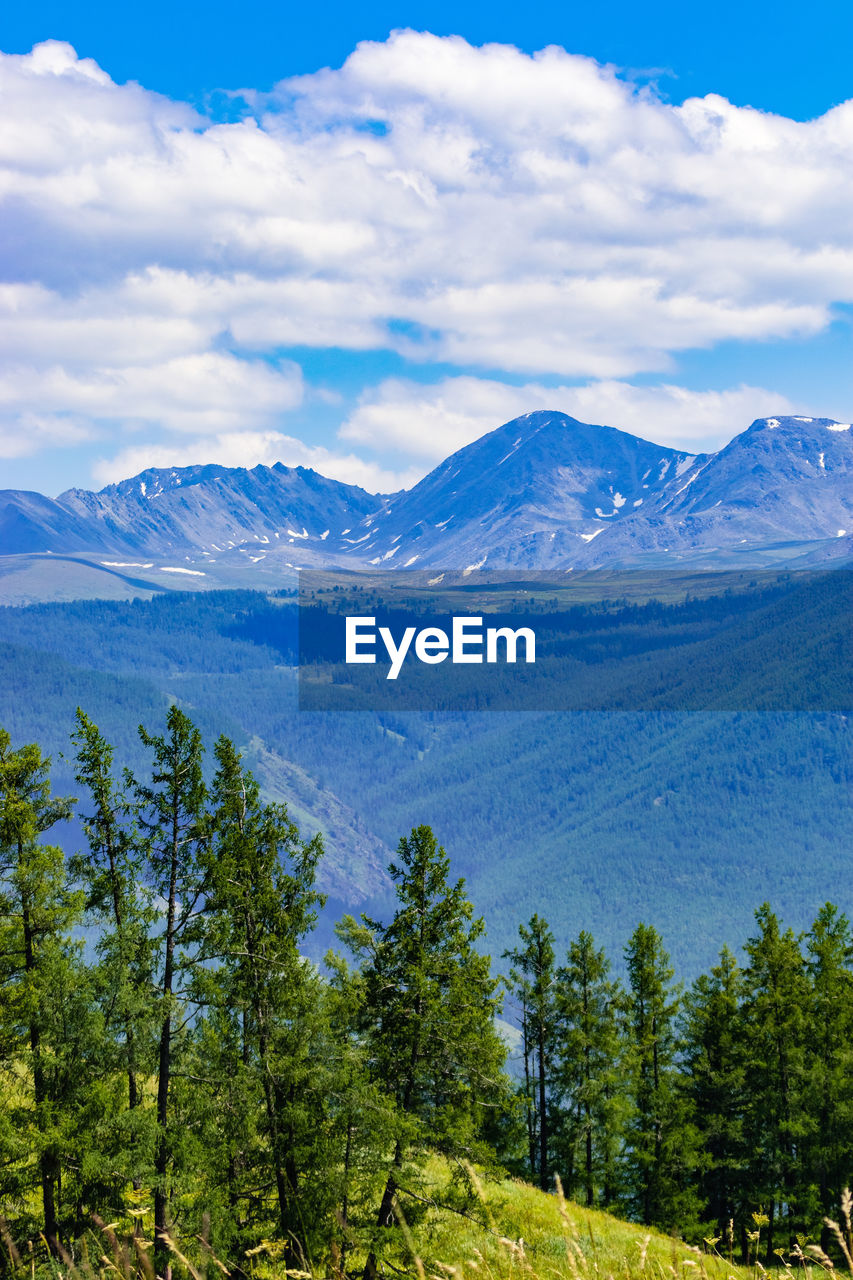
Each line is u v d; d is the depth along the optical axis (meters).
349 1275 17.06
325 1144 20.03
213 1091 20.25
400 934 24.28
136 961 20.38
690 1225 39.50
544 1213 22.59
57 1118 18.70
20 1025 19.45
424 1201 20.80
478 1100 23.59
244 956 21.31
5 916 20.25
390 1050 23.34
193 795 20.89
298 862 22.80
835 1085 41.44
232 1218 19.45
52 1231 18.22
